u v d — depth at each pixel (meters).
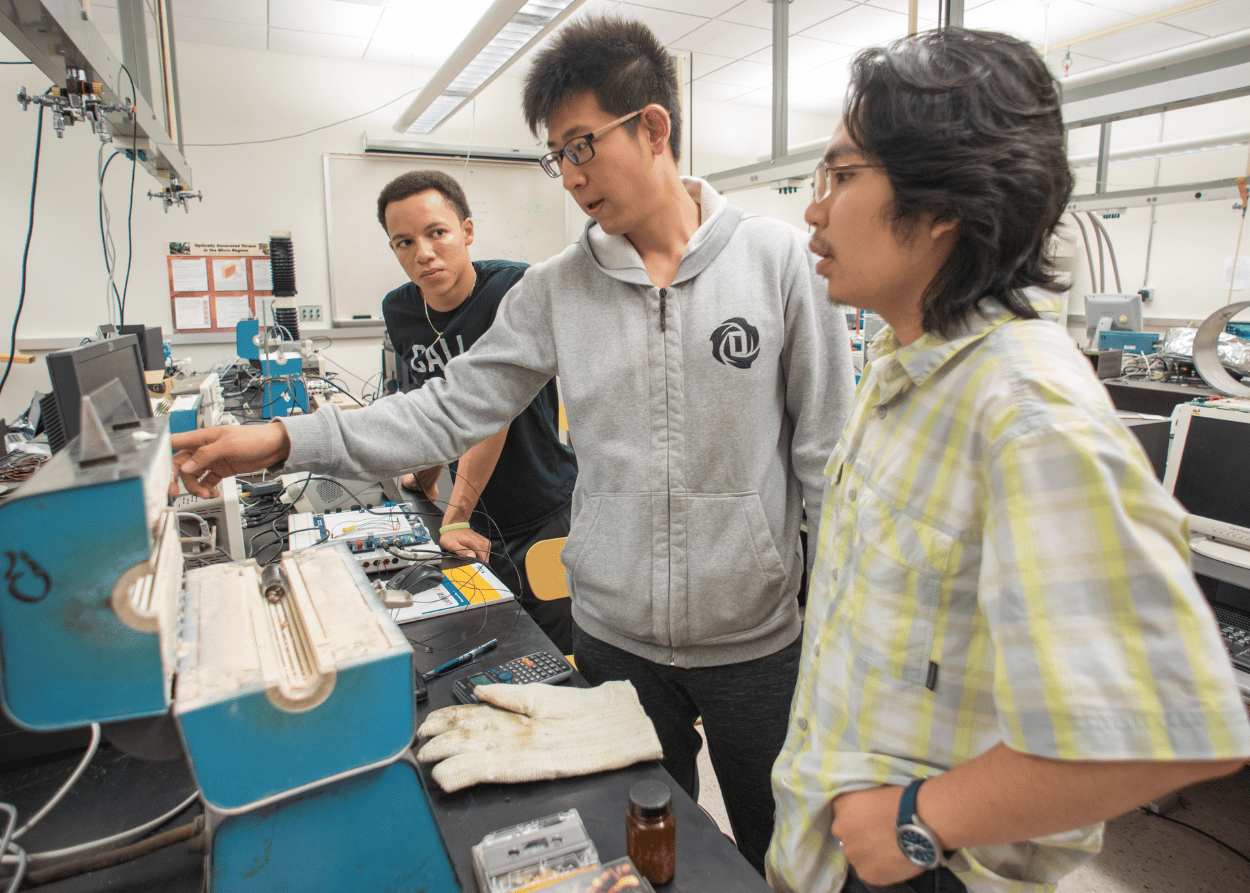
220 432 0.89
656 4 3.99
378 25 4.09
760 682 1.10
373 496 2.04
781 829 0.74
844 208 0.58
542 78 0.92
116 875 0.66
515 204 5.30
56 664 0.47
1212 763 0.44
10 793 0.77
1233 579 1.64
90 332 4.25
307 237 4.79
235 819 0.54
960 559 0.58
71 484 0.45
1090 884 1.61
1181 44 4.66
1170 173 5.86
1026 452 0.50
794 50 4.73
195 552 1.32
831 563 0.76
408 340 2.00
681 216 1.05
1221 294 5.66
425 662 1.05
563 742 0.81
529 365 1.14
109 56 1.55
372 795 0.59
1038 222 0.54
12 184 3.97
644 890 0.60
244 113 4.51
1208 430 1.80
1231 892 1.59
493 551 1.78
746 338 1.01
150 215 4.36
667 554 1.05
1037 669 0.47
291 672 0.56
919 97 0.52
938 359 0.60
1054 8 4.07
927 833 0.54
